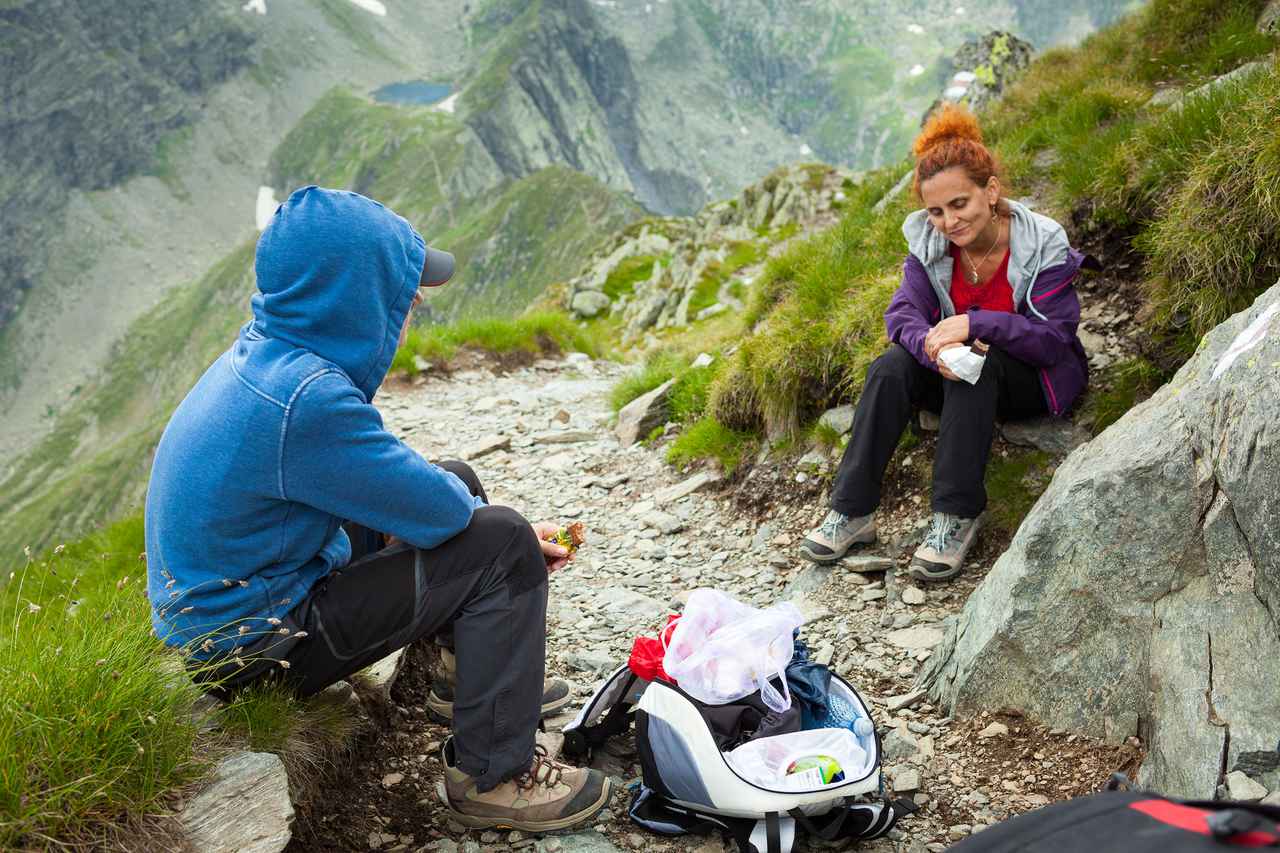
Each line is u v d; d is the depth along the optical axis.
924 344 4.91
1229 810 1.24
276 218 2.98
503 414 11.39
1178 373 4.08
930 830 3.50
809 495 6.41
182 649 3.04
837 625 5.03
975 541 5.25
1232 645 3.27
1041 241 4.98
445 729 4.20
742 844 3.32
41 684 2.84
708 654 3.64
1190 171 5.81
